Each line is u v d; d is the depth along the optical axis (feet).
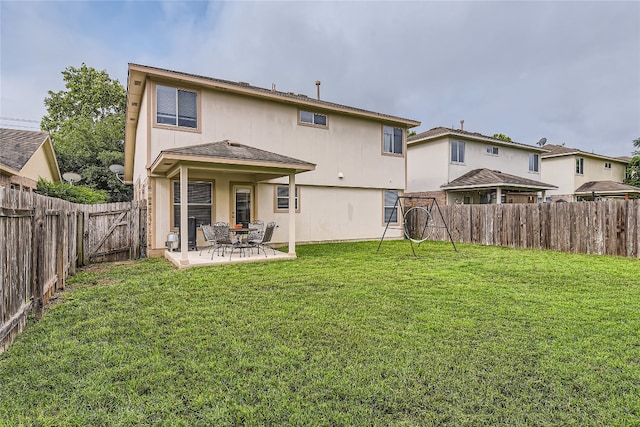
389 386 8.50
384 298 16.25
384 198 46.60
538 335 11.67
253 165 26.94
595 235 32.94
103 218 29.35
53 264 17.12
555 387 8.51
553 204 36.06
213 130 33.35
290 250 29.25
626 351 10.46
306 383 8.64
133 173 51.06
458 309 14.57
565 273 22.68
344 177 42.50
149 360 9.84
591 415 7.48
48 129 90.53
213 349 10.60
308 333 11.84
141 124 35.06
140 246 31.83
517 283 19.60
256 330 12.13
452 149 58.85
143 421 7.23
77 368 9.36
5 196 10.36
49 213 15.99
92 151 73.36
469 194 61.57
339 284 19.13
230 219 35.09
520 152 69.36
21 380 8.74
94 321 13.10
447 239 46.60
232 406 7.70
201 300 16.02
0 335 9.93
